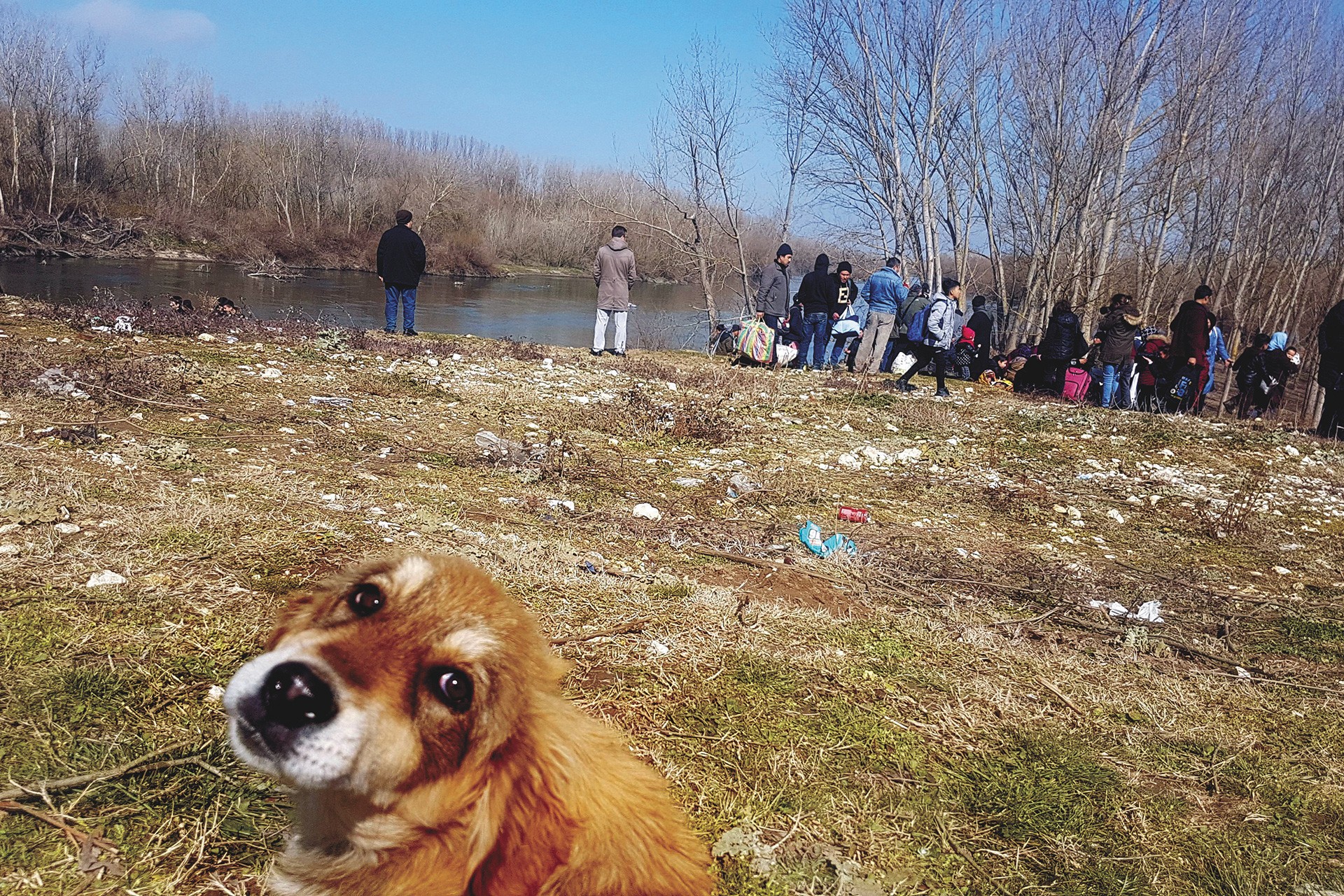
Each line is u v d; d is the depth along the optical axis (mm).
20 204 41062
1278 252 35031
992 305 36344
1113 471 11148
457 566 2207
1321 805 3910
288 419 8398
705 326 31000
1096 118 27266
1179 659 5594
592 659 4266
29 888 2498
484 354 14641
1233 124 30031
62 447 6160
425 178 59156
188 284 30609
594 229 46750
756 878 3008
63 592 3963
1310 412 24000
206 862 2689
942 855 3268
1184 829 3617
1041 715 4453
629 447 9508
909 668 4758
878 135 28766
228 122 60938
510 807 2004
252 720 1797
